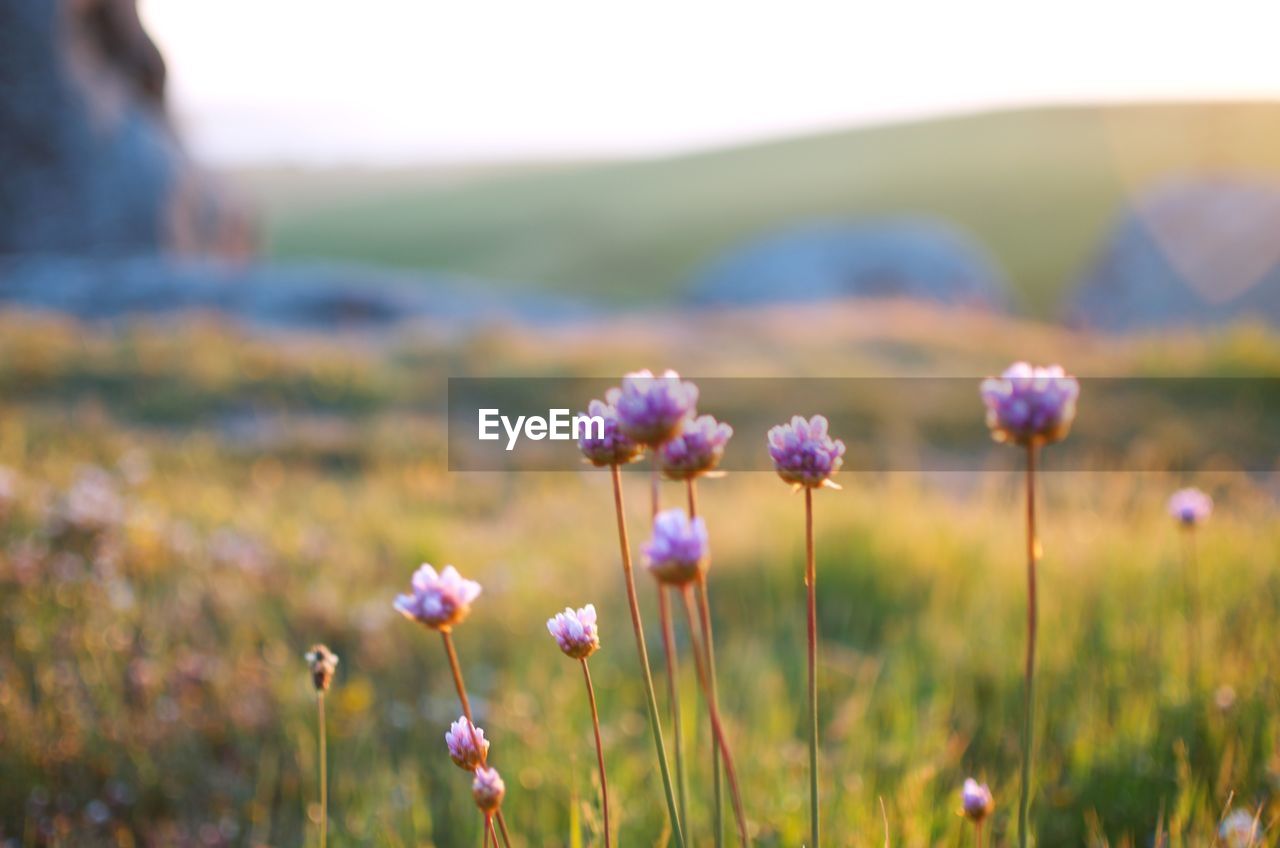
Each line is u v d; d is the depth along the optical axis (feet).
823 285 93.35
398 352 46.96
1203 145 171.73
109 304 53.52
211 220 72.33
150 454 27.68
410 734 11.58
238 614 14.12
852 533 18.61
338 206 231.09
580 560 19.21
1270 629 11.41
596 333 56.65
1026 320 114.62
